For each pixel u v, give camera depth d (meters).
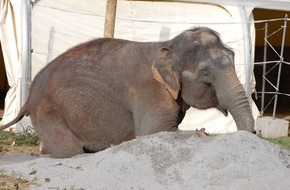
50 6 17.69
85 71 10.34
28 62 16.58
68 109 10.27
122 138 10.29
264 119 17.08
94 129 10.23
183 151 8.20
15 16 16.94
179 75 9.39
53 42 17.38
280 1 18.47
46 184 8.35
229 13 18.22
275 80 28.73
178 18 18.28
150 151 8.35
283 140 15.98
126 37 18.00
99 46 10.58
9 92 16.73
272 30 23.08
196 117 17.20
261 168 7.79
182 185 7.65
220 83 9.02
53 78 10.57
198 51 9.27
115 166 8.31
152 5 18.44
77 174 8.52
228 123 17.23
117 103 10.09
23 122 15.56
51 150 10.41
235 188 7.43
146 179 7.90
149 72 9.80
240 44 17.83
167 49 9.50
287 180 7.64
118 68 10.14
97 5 18.11
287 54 28.44
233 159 7.86
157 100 9.66
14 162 10.71
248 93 17.64
